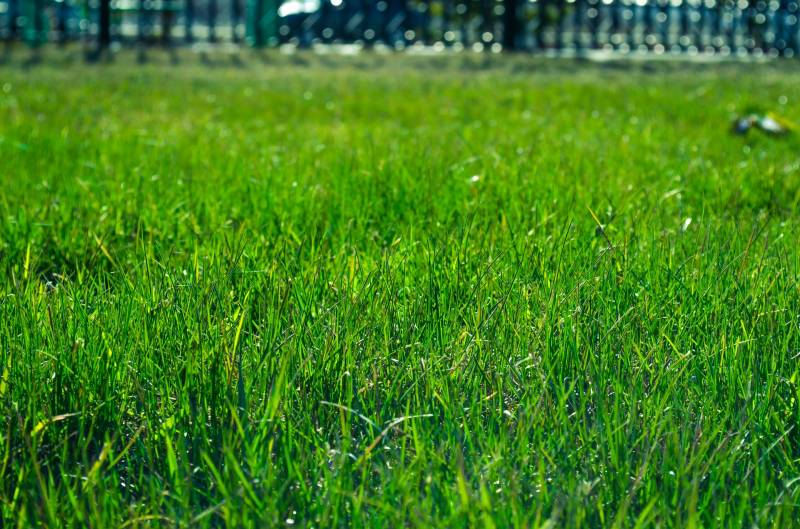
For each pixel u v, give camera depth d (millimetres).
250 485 1984
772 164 5676
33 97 10133
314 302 2904
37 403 2422
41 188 5047
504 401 2537
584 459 2203
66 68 14523
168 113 9023
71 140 6801
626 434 2191
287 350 2559
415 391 2416
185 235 4184
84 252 3973
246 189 4945
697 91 11461
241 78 13320
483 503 1821
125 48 19000
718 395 2443
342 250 3617
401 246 3691
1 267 3564
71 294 3043
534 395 2385
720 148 6750
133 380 2510
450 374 2473
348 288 3002
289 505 2053
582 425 2334
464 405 2488
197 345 2637
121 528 1930
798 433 2359
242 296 3090
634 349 2684
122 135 7125
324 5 20891
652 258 3330
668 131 7570
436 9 20375
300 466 2125
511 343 2676
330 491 1958
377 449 2230
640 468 2090
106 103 9703
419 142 6512
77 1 20734
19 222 4195
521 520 1856
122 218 4402
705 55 20812
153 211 4492
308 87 12078
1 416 2316
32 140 6656
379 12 20719
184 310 2838
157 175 5227
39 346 2676
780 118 7562
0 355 2592
